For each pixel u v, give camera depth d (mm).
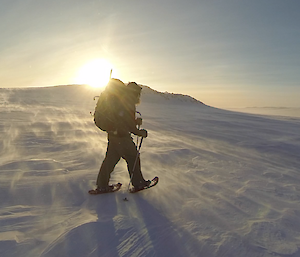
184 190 3561
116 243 2109
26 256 1913
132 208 2855
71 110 18672
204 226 2469
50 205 2904
